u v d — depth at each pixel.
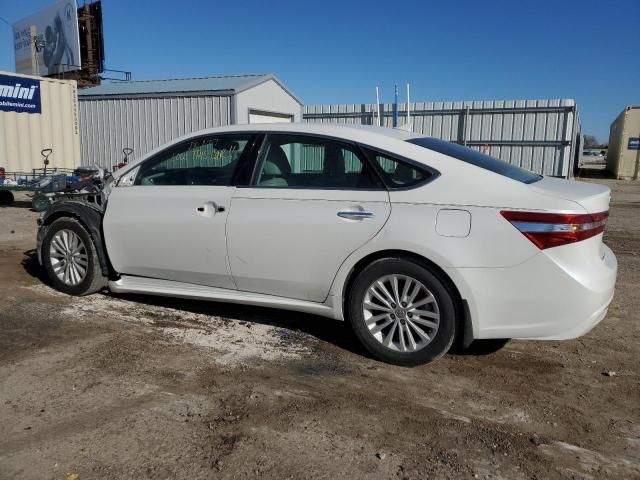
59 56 28.95
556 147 19.38
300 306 4.01
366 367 3.70
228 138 4.29
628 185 22.66
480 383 3.50
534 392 3.39
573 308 3.29
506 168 3.82
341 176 3.83
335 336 4.25
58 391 3.29
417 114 21.25
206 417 3.02
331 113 22.50
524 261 3.31
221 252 4.16
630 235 9.33
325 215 3.78
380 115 21.73
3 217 10.39
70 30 27.56
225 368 3.65
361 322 3.77
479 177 3.48
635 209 13.44
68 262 5.05
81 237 4.93
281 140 4.09
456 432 2.92
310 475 2.53
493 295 3.39
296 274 3.93
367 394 3.32
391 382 3.49
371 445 2.79
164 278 4.53
